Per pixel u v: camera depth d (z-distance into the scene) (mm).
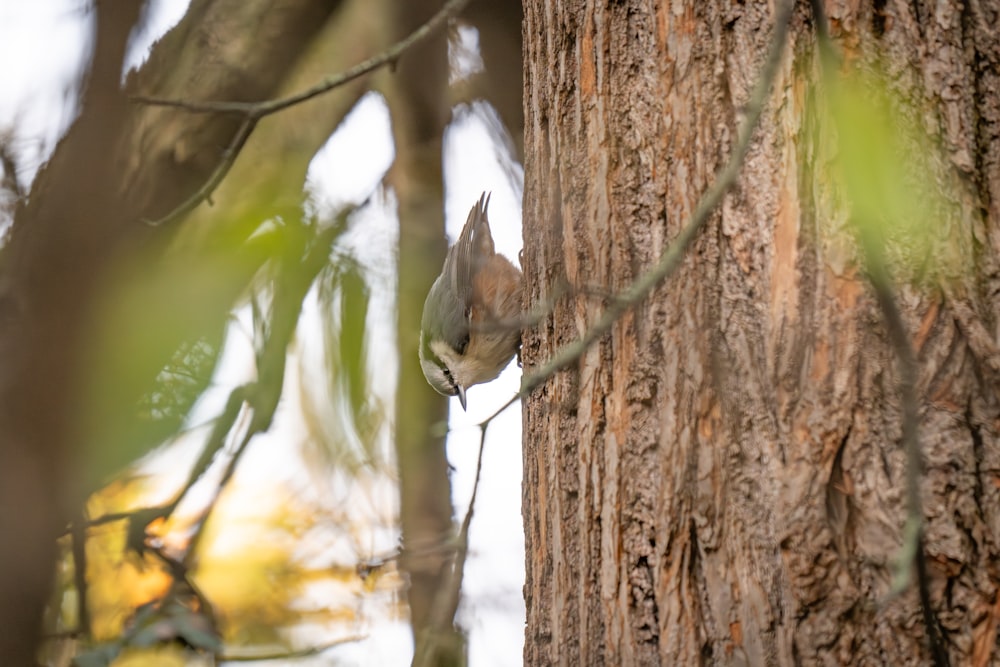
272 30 8820
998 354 4367
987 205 4516
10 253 8180
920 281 4426
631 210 5062
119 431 7922
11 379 7910
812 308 4516
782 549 4395
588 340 4043
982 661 4141
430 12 9719
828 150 4547
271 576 9555
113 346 7617
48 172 8211
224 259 7406
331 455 9266
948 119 4559
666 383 4781
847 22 4621
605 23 5273
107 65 8031
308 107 9117
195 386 7723
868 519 4316
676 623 4578
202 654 7613
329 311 7484
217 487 8352
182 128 8484
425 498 9664
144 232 8227
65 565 9445
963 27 4652
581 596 4973
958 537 4227
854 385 4410
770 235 4637
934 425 4332
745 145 3789
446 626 7797
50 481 8188
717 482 4590
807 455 4426
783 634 4344
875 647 4219
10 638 8430
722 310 4688
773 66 3734
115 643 7230
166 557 7949
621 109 5160
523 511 5625
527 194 5867
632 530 4773
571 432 5180
